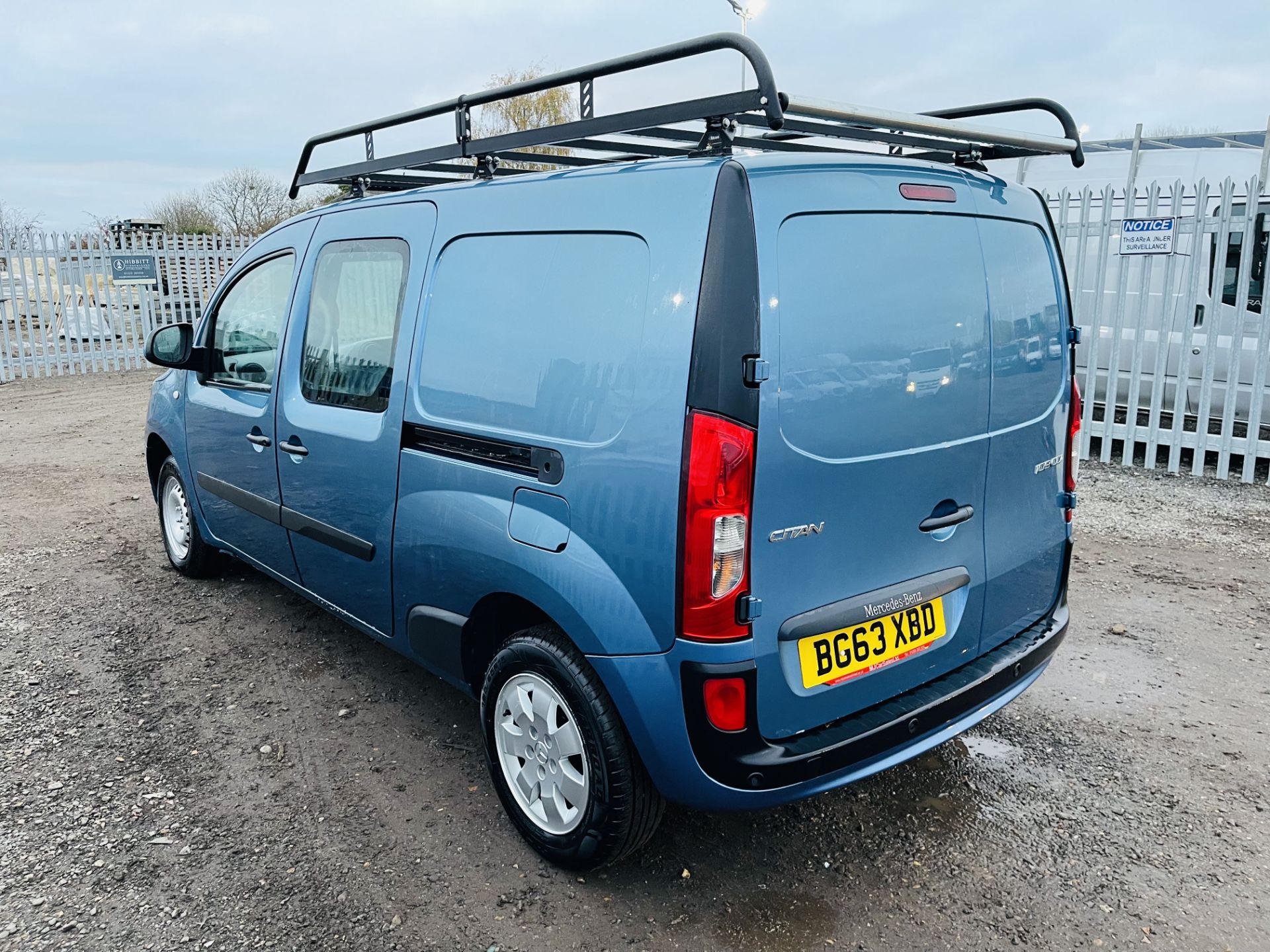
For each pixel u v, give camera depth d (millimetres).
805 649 2324
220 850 2822
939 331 2568
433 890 2646
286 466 3723
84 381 13539
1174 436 7410
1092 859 2773
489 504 2688
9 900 2596
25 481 7453
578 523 2410
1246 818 2973
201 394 4461
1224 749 3391
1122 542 5812
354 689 3879
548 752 2672
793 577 2277
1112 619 4598
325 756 3359
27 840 2861
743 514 2158
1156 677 3973
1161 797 3094
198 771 3258
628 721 2359
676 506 2184
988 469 2787
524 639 2662
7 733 3508
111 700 3768
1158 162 8344
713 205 2186
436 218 3049
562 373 2490
